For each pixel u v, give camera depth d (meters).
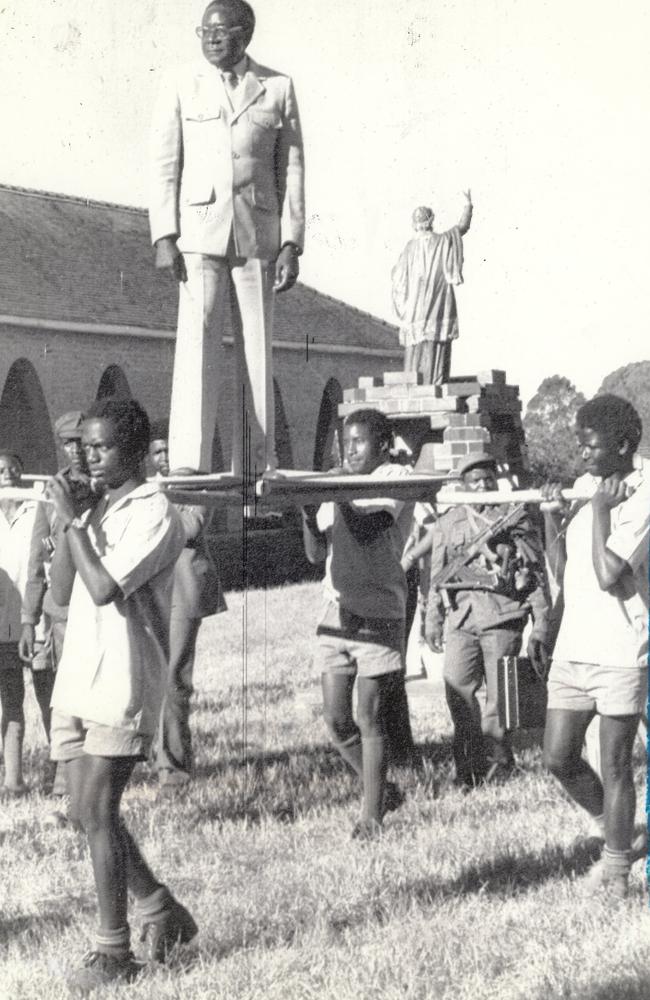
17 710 7.00
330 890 5.33
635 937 4.62
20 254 23.05
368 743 6.17
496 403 10.84
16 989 4.40
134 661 4.42
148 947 4.72
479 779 6.95
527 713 6.31
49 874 5.61
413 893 5.27
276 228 5.81
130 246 25.05
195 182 5.66
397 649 6.17
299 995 4.36
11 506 7.02
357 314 27.14
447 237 11.01
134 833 6.20
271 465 5.77
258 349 5.74
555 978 4.38
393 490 5.88
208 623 14.55
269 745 8.06
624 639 4.98
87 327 22.77
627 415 4.94
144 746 4.46
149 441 4.58
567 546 5.13
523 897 5.18
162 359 24.06
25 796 6.87
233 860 5.79
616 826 5.10
